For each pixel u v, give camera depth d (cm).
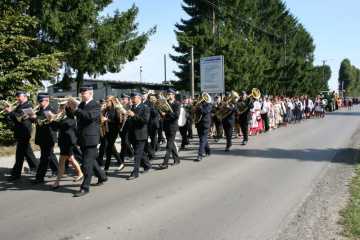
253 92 1068
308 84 4756
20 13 1188
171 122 737
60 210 477
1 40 1087
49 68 1219
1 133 1088
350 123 1752
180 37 2720
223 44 2747
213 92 2127
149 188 579
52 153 695
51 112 617
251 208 466
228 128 949
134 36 1878
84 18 1559
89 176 557
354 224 394
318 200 491
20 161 684
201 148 827
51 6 1455
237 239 368
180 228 402
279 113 1661
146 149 819
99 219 436
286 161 786
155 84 3300
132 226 411
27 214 464
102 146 786
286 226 401
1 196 557
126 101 918
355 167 689
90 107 546
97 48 1673
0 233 399
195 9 2972
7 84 1095
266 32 4056
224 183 601
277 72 3719
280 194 527
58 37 1560
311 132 1380
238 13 3156
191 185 591
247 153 912
